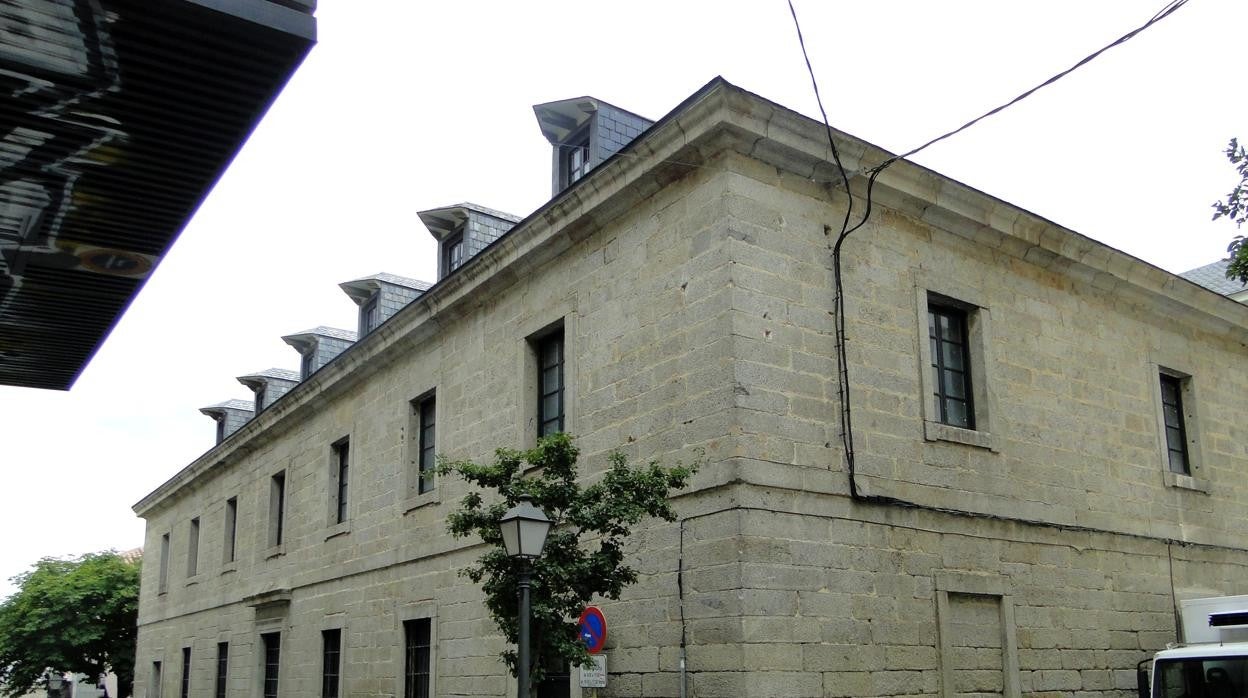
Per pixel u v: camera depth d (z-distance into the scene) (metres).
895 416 11.12
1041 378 12.88
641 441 10.97
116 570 34.75
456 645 13.59
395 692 14.79
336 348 24.14
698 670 9.75
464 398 14.38
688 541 10.12
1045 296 13.30
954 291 12.20
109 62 4.36
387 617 15.42
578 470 11.77
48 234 5.75
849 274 11.16
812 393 10.48
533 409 13.02
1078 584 12.45
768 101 10.38
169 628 26.52
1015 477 12.15
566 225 12.34
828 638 9.91
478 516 9.59
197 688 23.45
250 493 22.14
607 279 11.90
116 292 6.59
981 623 11.35
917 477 11.12
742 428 9.83
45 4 3.96
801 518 10.02
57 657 32.81
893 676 10.32
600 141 14.38
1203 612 10.83
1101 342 13.91
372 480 16.64
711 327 10.29
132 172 5.20
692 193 10.84
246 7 4.20
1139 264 14.14
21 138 4.83
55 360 7.86
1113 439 13.58
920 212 12.01
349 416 17.86
